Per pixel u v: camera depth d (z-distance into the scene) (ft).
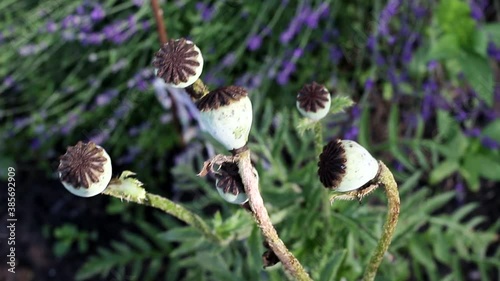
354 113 2.67
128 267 2.89
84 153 1.12
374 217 2.03
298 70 2.97
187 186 2.35
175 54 1.17
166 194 2.98
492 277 2.79
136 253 2.61
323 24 2.99
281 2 2.97
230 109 1.10
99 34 2.93
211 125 1.12
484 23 3.04
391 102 2.93
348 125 2.74
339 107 1.50
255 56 3.01
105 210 3.01
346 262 1.97
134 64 3.05
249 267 2.06
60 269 2.92
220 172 1.22
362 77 2.94
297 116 2.17
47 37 3.05
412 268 2.75
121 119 3.02
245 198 1.24
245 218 1.67
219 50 2.94
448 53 2.75
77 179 1.11
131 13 3.09
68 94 3.14
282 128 2.16
